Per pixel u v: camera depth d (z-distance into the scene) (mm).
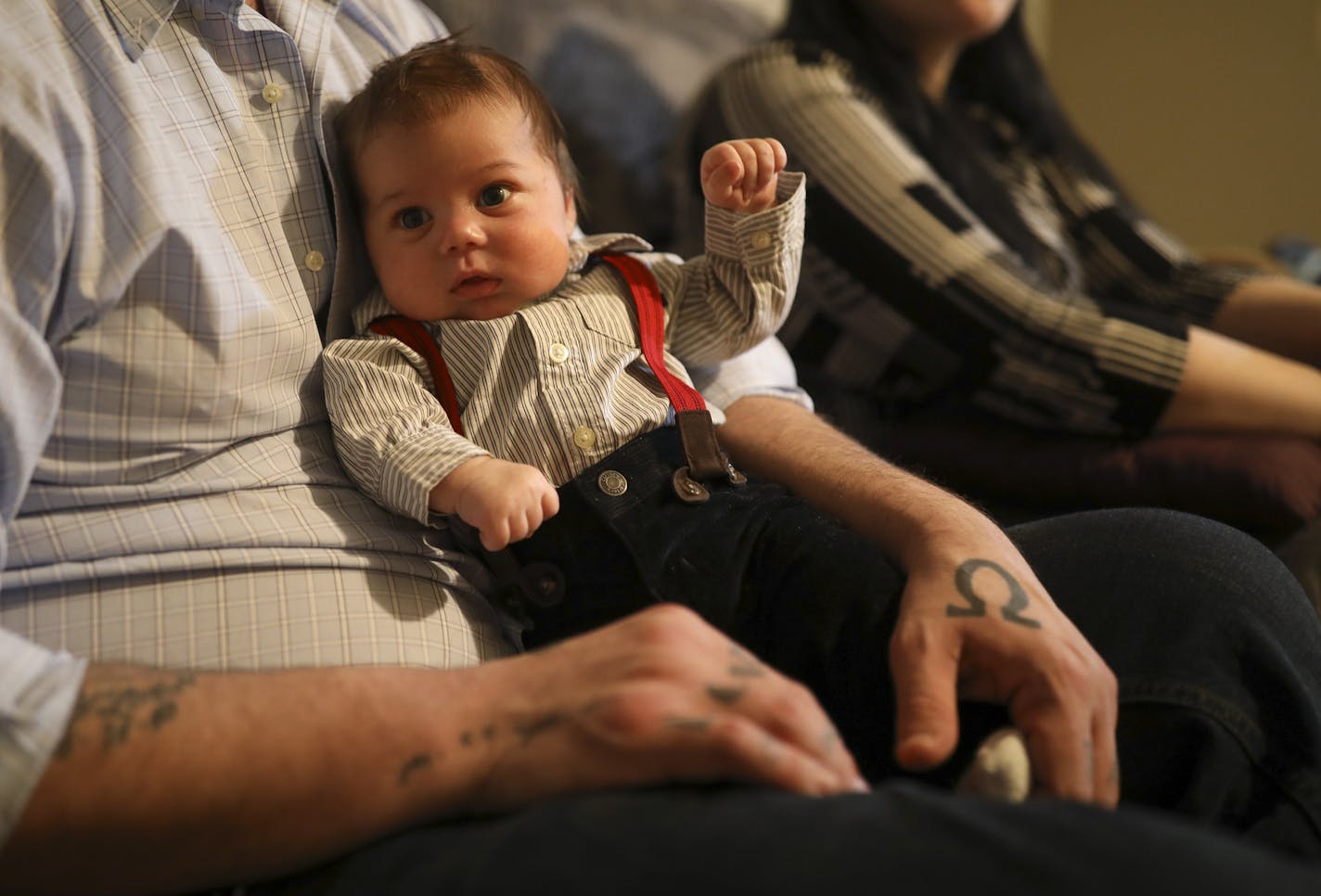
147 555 768
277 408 861
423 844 600
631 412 919
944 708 686
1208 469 1295
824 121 1508
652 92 1968
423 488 818
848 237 1451
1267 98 2922
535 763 615
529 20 1953
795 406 1090
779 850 529
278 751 602
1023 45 1845
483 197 947
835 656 795
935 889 502
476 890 545
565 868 542
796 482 974
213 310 804
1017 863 506
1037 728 685
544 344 921
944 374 1450
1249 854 515
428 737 620
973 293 1407
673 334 1024
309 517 829
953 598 749
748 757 581
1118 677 752
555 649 669
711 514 875
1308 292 1666
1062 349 1381
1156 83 3068
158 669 645
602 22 2027
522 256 952
